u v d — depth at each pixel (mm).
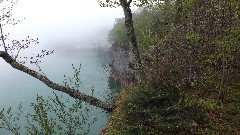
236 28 10398
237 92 11828
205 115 10562
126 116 10820
